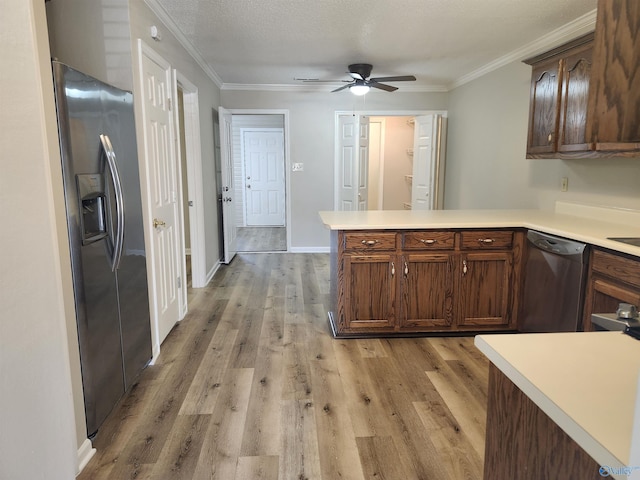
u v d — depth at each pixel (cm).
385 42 386
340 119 601
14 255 119
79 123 180
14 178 118
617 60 182
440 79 555
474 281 310
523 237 305
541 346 84
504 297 312
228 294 427
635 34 177
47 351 132
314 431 204
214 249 517
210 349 296
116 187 206
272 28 345
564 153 301
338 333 314
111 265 208
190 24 333
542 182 391
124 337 225
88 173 186
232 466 180
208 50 411
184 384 248
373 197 812
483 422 211
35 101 126
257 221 888
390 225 297
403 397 234
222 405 226
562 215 342
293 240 632
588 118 192
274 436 200
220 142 530
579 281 243
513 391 81
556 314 267
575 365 75
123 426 207
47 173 133
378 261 303
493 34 363
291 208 622
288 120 599
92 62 242
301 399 232
